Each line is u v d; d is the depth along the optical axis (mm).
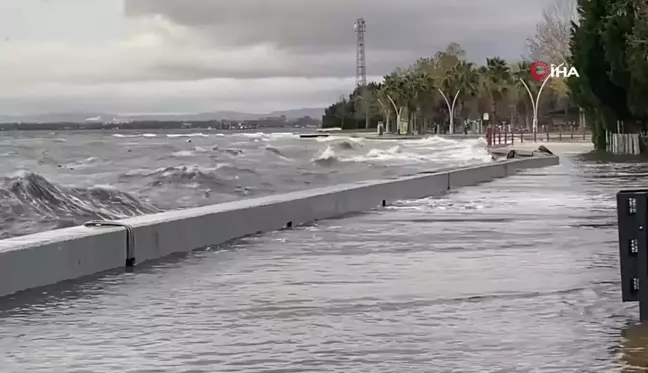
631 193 8703
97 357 7750
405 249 14977
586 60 62844
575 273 12125
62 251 11875
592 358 7480
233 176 49812
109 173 50438
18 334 8672
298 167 62312
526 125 145250
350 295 10609
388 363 7422
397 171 56531
